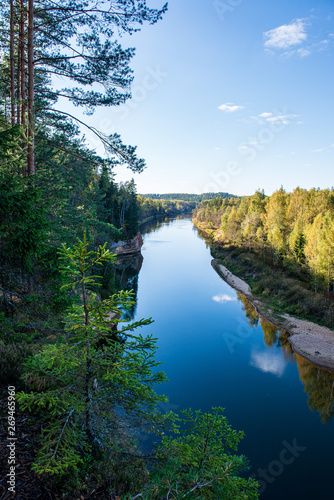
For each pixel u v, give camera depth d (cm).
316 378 1959
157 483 383
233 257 6034
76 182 1720
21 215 568
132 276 4688
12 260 648
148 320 437
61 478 397
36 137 1343
